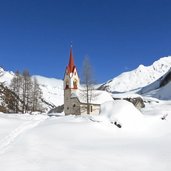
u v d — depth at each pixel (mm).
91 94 74250
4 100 83500
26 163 26438
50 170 25094
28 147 30641
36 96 91312
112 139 35188
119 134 37188
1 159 27281
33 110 88625
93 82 70188
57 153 29359
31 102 90000
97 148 31516
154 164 27172
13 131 37125
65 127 36938
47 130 36094
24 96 84250
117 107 41188
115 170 25656
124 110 40375
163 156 29156
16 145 31422
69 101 84375
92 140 34188
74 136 34719
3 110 78688
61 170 25172
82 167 26000
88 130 36594
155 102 108750
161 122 40969
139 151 30797
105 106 42594
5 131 37094
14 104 84625
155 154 29812
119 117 39250
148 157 28953
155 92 179625
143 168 26250
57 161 27156
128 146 32656
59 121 41656
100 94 83500
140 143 34000
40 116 56250
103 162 27359
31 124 41344
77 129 36531
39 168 25453
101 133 36594
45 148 30594
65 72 87625
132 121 39312
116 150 31000
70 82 85250
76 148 31172
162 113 43312
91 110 80500
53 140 33094
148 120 40531
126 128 38344
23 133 36031
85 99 81188
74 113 82000
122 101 42625
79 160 27594
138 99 89312
